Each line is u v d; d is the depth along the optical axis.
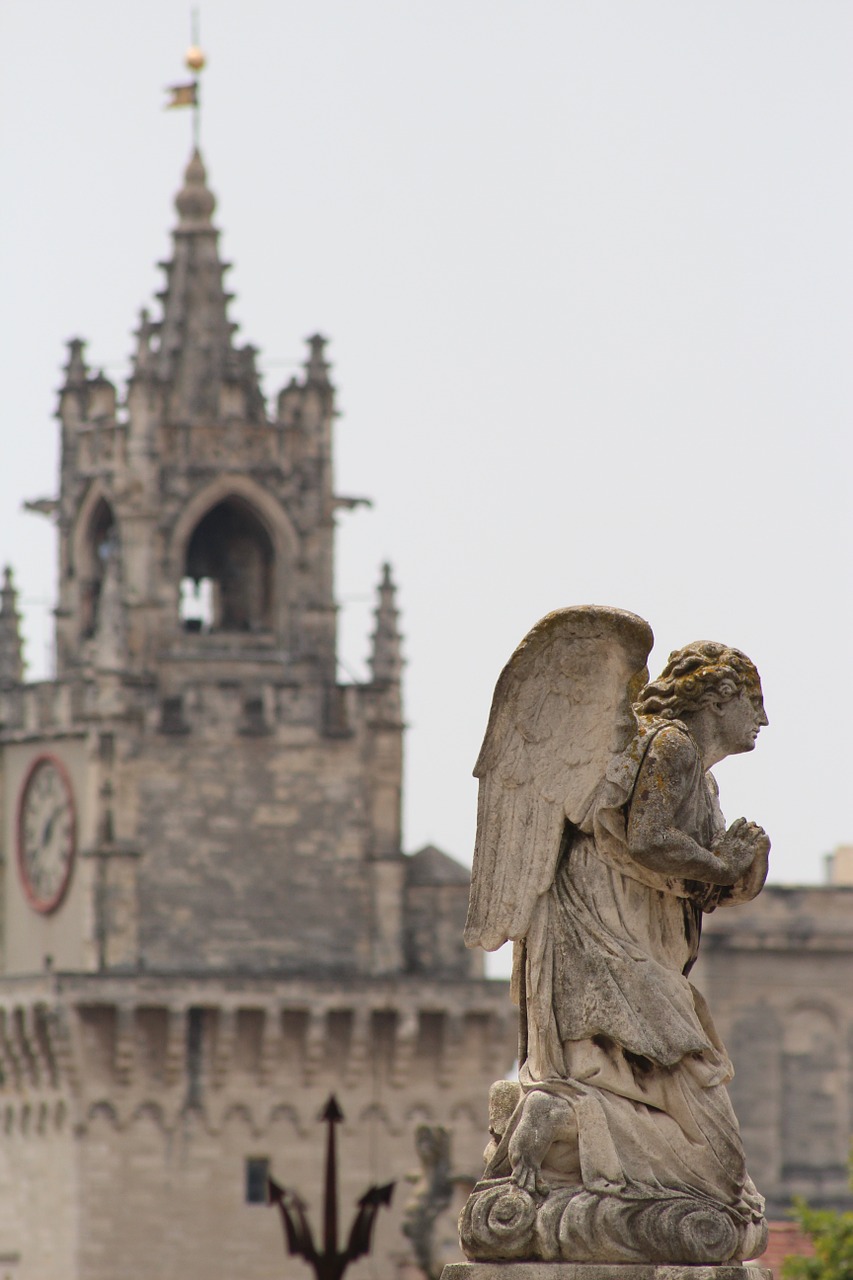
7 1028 191.00
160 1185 189.00
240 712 194.50
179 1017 188.12
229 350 196.25
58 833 193.25
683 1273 26.11
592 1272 26.23
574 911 27.11
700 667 27.38
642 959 26.94
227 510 198.38
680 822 26.95
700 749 27.30
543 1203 26.61
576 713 27.03
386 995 191.25
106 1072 188.38
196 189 197.75
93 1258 187.75
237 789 194.12
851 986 182.88
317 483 196.38
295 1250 127.06
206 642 195.12
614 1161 26.59
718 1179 26.78
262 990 189.38
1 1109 195.12
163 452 194.50
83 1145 188.25
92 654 195.12
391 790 196.75
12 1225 194.38
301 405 196.50
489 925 27.19
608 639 26.75
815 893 183.75
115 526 195.50
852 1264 94.94
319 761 195.50
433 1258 100.94
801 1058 182.50
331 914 195.38
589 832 27.14
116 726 191.25
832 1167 181.75
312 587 196.38
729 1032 182.00
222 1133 189.62
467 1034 193.00
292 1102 190.75
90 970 189.88
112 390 195.50
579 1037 26.94
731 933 182.25
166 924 192.50
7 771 196.62
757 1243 26.80
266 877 194.38
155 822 192.62
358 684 196.75
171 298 197.00
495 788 27.25
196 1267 188.62
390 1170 191.38
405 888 197.50
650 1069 26.88
